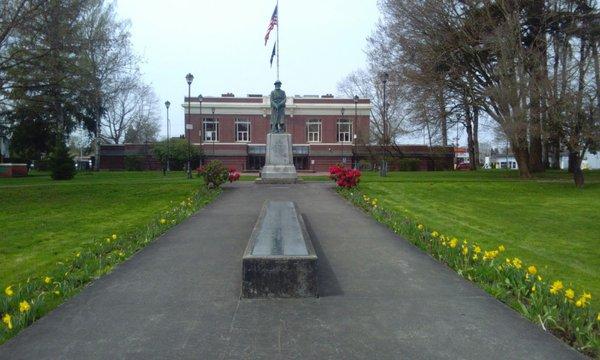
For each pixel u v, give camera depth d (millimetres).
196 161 57844
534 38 31062
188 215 13922
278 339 4988
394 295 6434
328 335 5082
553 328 5293
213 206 16141
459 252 8578
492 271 7250
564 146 26250
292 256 6301
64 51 25125
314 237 10570
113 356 4633
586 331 5020
